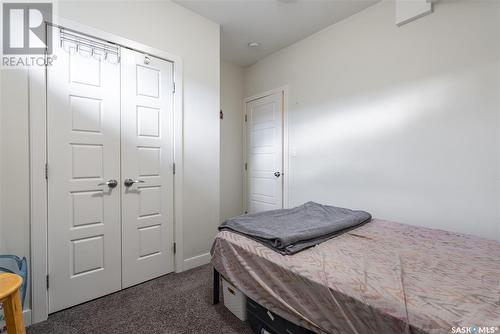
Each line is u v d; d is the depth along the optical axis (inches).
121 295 75.2
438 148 76.8
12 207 59.6
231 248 60.2
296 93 121.9
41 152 63.4
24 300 60.7
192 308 68.2
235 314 63.6
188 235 95.3
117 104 77.2
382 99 89.9
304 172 118.4
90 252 72.0
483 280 38.9
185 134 94.2
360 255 49.9
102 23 73.9
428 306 31.4
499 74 65.6
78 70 69.9
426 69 78.8
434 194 77.8
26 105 61.5
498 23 65.6
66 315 65.1
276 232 58.1
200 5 92.1
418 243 57.8
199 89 98.3
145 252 83.7
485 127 68.1
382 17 89.5
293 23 104.7
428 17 78.0
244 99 152.3
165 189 88.6
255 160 145.8
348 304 36.2
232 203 150.4
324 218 74.4
